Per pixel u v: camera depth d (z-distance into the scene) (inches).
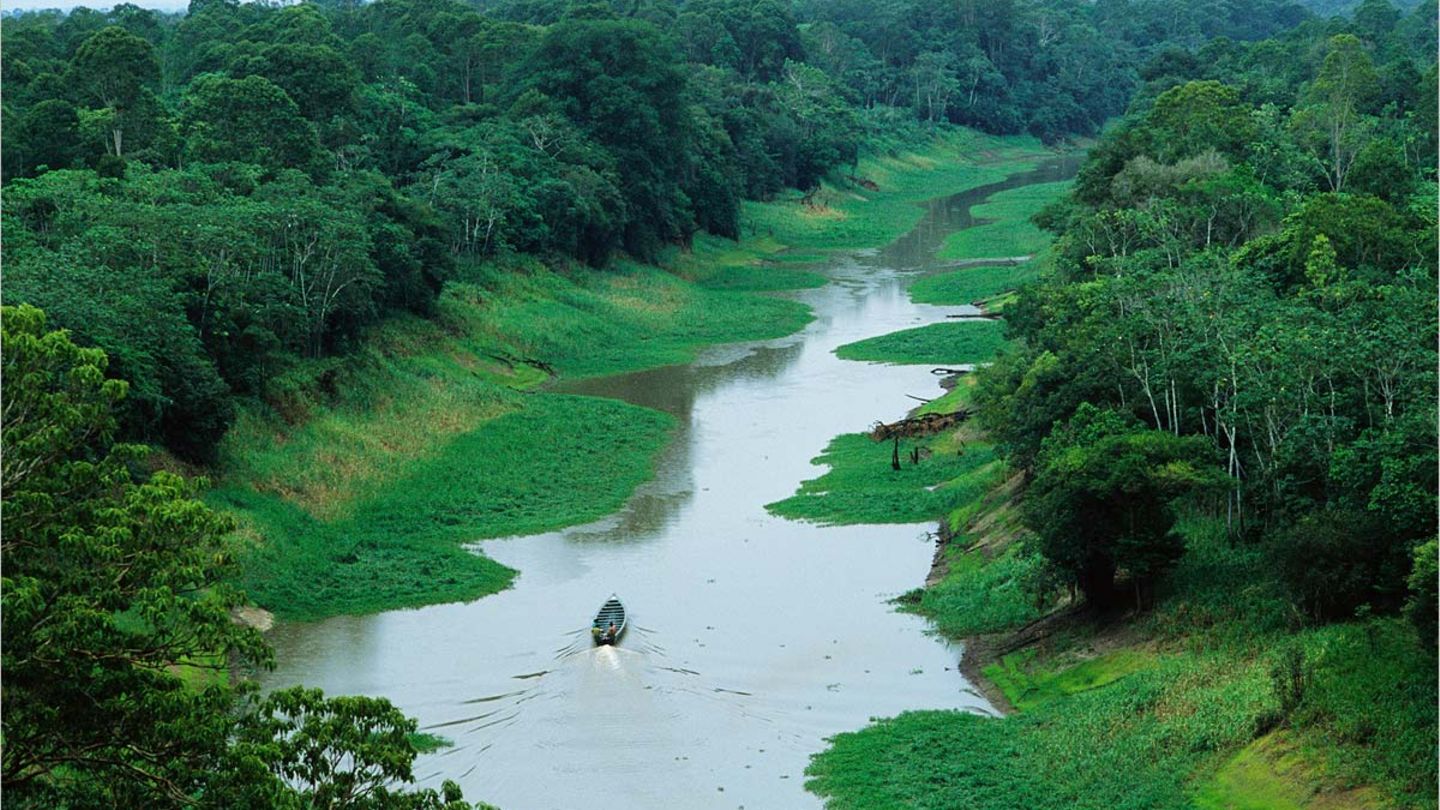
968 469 2923.2
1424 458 1771.7
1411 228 2866.6
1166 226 3208.7
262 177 3796.8
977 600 2233.0
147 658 1135.0
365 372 3334.2
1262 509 2096.5
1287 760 1525.6
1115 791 1571.1
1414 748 1464.1
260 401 2915.8
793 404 3612.2
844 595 2316.7
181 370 2586.1
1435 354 1985.7
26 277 2437.3
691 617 2215.8
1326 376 2046.0
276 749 1125.1
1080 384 2381.9
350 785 1181.7
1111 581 2082.9
